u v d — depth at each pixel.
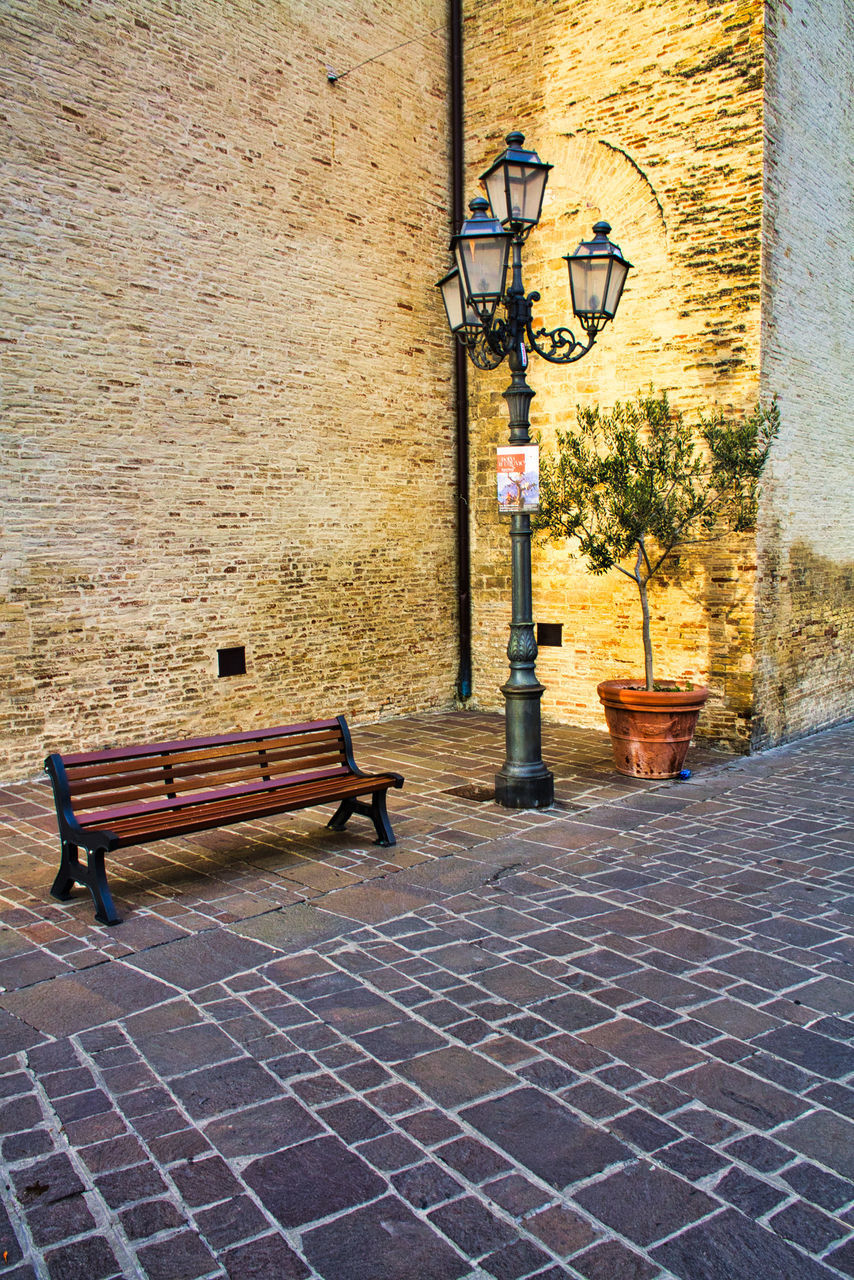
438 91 10.80
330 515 9.86
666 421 8.16
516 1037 3.80
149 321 8.24
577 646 10.40
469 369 11.08
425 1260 2.62
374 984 4.26
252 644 9.21
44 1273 2.57
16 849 6.18
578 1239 2.70
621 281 6.84
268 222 9.13
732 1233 2.72
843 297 10.76
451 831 6.60
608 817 6.99
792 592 9.97
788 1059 3.65
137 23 8.06
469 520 11.27
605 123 9.70
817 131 9.90
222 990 4.20
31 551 7.61
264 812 5.52
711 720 9.44
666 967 4.45
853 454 11.30
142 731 8.40
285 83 9.23
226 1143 3.12
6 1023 3.91
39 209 7.50
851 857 6.11
